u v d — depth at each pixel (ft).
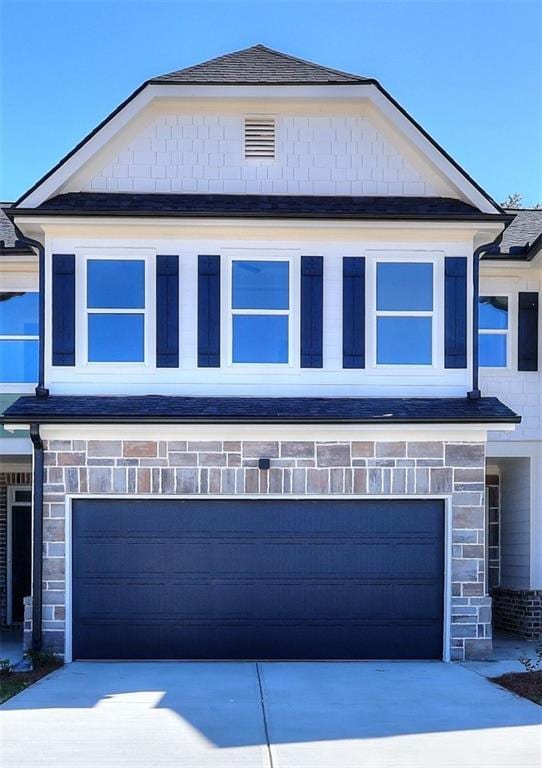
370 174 44.65
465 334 43.01
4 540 56.49
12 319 50.31
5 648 45.27
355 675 36.42
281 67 47.14
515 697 31.91
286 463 40.81
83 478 40.50
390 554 41.01
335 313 42.83
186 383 42.37
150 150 44.47
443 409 40.98
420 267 43.21
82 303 42.39
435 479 40.83
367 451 40.88
